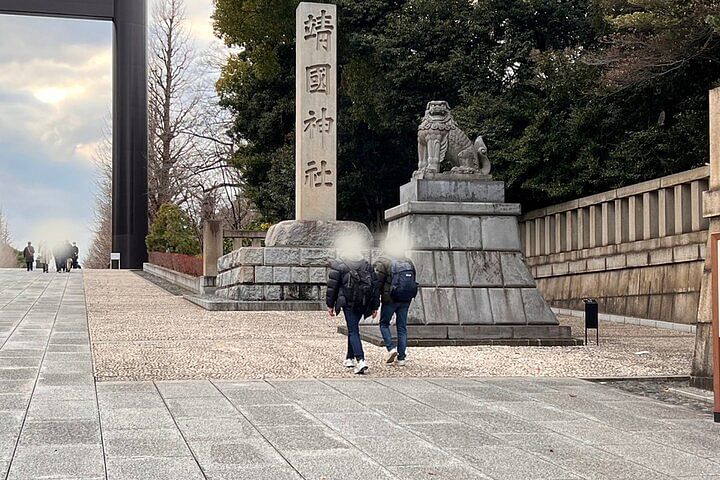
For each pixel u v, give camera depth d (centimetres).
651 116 2172
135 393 837
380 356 1177
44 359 1070
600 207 2086
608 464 592
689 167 2022
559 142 2255
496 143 2373
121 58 4938
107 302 2200
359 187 3017
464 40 2647
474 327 1356
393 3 2831
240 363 1073
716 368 750
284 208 3058
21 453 592
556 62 2283
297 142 2220
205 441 637
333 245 2134
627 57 1961
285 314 1897
